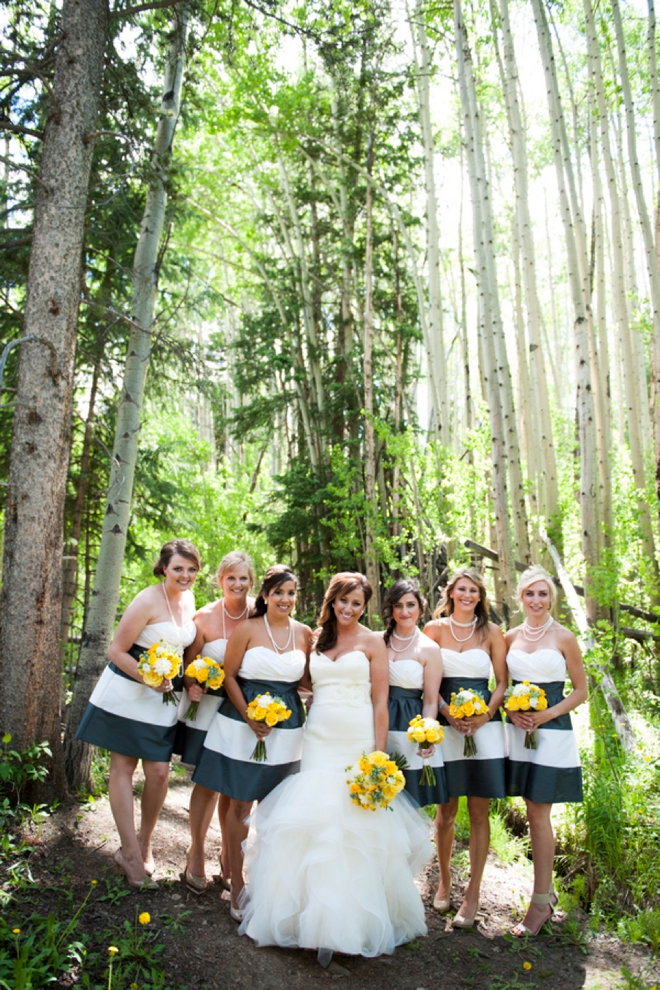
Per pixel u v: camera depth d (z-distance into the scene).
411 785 4.01
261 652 3.96
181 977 3.28
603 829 4.66
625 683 9.23
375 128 14.00
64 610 8.91
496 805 5.74
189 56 7.04
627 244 15.03
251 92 13.75
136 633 4.01
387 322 16.45
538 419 15.30
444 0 11.78
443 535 10.62
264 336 15.53
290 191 17.16
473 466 10.77
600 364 12.38
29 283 4.89
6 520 4.78
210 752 3.96
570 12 13.57
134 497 9.27
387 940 3.64
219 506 16.64
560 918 4.20
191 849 4.08
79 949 3.24
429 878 4.70
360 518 13.30
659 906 4.18
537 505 13.05
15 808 4.49
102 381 8.55
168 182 6.47
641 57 14.27
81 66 5.02
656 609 10.86
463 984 3.52
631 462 13.38
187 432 15.90
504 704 4.24
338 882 3.56
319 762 3.86
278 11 6.59
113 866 4.11
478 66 12.59
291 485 14.53
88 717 3.97
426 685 4.07
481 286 9.03
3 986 2.90
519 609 8.07
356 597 3.97
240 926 3.72
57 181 4.92
